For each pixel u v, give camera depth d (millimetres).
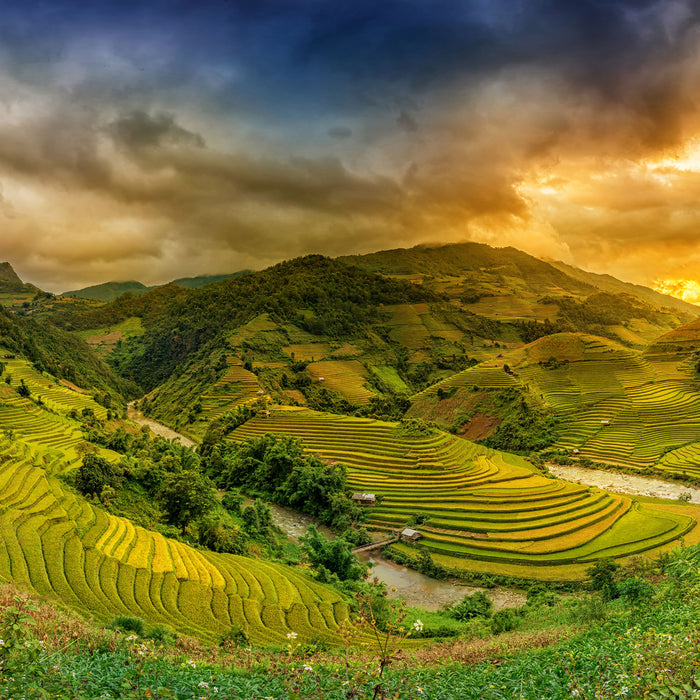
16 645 8570
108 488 59688
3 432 71500
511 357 175500
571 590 54625
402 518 75500
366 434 105875
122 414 155875
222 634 30891
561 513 72688
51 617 20938
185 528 61531
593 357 162875
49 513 44719
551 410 135250
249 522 70188
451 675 14305
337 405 160250
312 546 59938
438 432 103312
